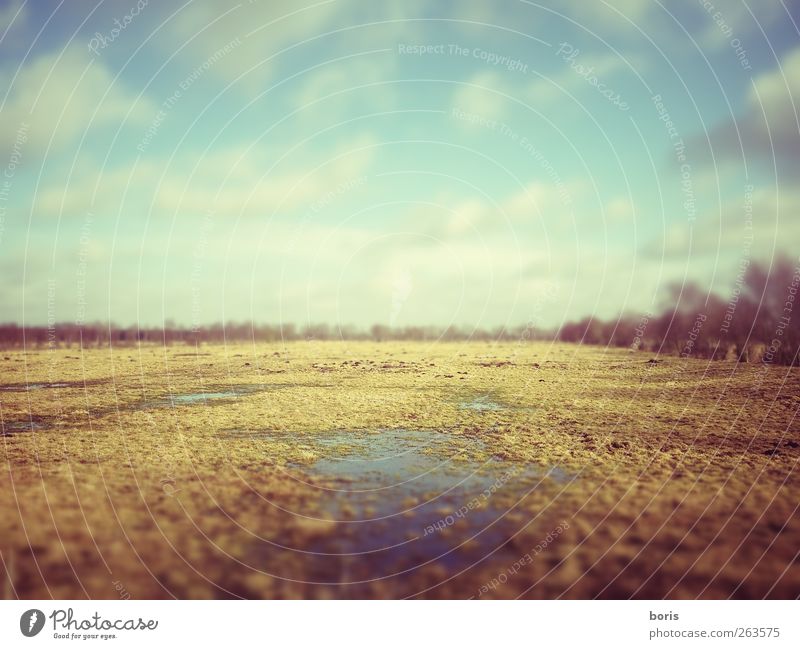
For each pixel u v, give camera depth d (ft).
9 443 46.68
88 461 42.27
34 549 29.71
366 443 48.19
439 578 28.73
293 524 33.06
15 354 109.40
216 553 30.01
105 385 73.92
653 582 28.19
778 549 30.12
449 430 52.13
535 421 54.29
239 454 44.73
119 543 30.48
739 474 39.45
